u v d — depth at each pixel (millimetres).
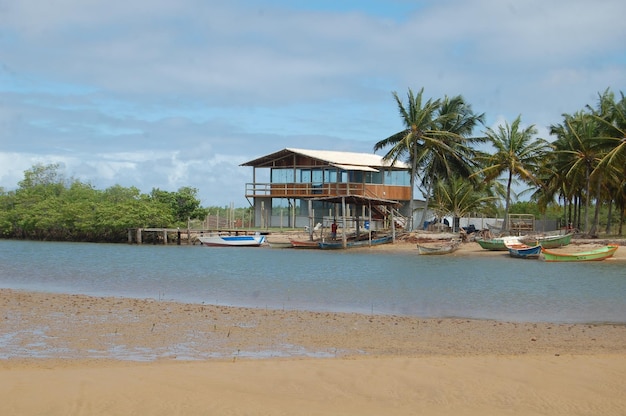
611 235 60969
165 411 10172
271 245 58594
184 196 74062
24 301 23125
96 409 10211
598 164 50781
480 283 30906
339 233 59031
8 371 12781
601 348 15953
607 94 58000
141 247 59938
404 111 59188
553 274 34812
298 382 12016
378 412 10352
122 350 15344
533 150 57688
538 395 11344
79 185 81625
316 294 27125
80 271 37281
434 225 61531
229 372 12672
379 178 66750
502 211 89125
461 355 14953
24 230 74125
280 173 66562
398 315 21453
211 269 38344
